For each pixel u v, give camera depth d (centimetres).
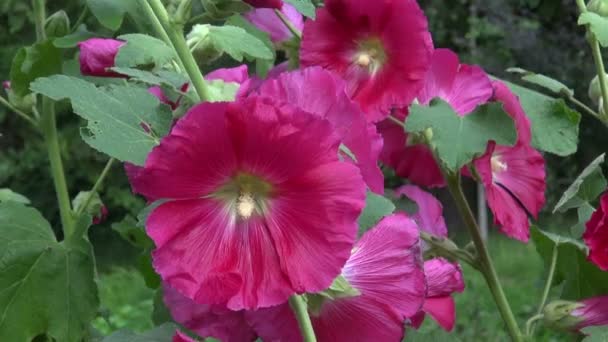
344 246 36
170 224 37
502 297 56
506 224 54
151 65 47
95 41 53
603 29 55
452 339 51
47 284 59
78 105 41
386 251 43
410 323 47
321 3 56
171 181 37
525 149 55
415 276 43
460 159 49
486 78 53
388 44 51
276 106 36
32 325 59
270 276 37
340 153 40
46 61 64
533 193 55
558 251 62
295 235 37
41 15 67
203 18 43
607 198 49
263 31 58
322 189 37
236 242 37
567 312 54
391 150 57
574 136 56
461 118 50
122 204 313
